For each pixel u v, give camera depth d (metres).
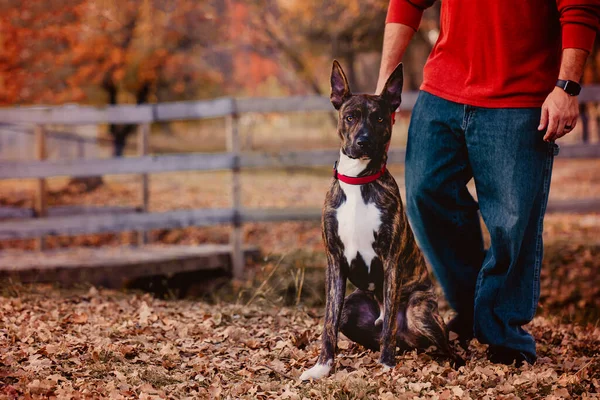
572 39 2.87
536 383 2.94
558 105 2.87
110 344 3.36
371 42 15.02
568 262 6.66
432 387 2.91
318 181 15.41
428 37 14.53
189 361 3.29
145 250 7.05
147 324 3.96
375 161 3.04
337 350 3.49
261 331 3.89
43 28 12.09
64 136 13.30
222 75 16.48
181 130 26.12
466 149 3.25
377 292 3.27
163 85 15.57
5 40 11.89
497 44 3.04
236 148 6.85
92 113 7.08
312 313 4.71
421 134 3.29
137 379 2.93
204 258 6.68
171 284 6.70
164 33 13.46
